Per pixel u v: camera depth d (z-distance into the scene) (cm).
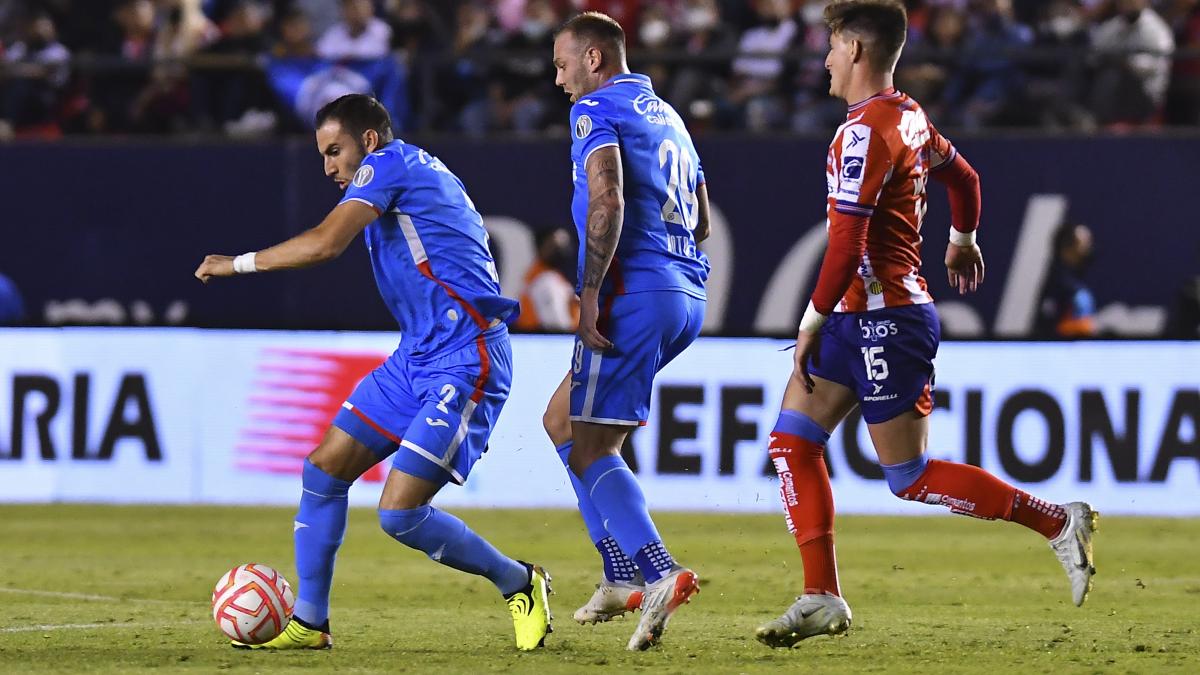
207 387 4475
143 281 4897
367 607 2706
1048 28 5288
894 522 4219
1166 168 4597
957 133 4662
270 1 5862
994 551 3684
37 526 4097
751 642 2222
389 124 2141
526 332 4425
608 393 2064
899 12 2022
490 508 4453
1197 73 5009
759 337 4300
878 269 2023
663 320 2067
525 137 4756
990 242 4644
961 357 4250
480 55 4956
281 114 5031
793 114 5144
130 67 5184
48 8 5841
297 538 2102
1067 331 4609
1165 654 2109
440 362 2055
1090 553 2062
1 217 4934
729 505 4297
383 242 2083
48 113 5325
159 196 4897
